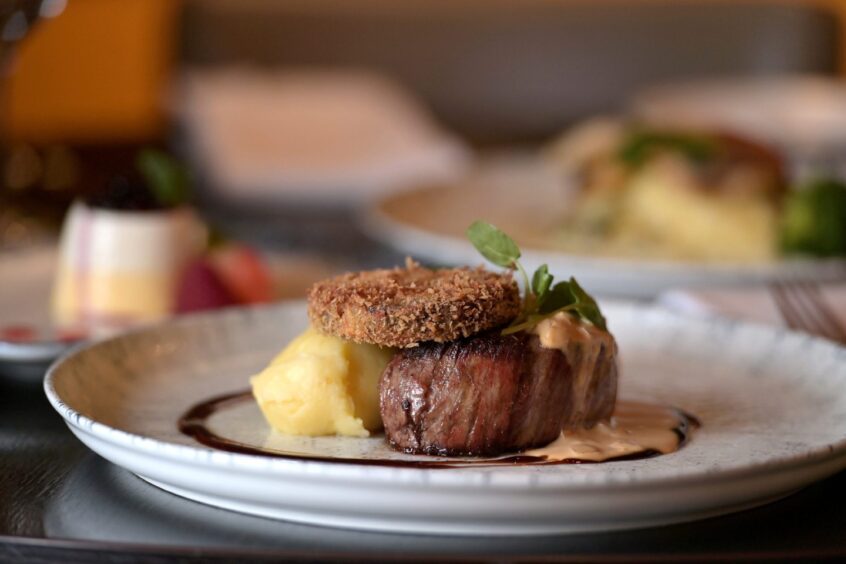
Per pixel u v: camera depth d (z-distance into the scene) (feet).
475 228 1.80
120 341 1.94
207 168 4.75
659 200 3.26
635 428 1.77
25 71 5.90
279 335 2.10
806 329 2.13
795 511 1.58
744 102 5.51
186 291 2.39
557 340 1.71
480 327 1.71
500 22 6.68
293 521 1.54
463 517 1.47
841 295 2.30
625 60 6.68
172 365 1.98
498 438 1.69
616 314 2.17
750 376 1.98
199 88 5.57
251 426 1.79
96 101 6.22
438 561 1.45
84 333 2.13
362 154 5.08
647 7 6.76
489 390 1.68
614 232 3.31
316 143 5.16
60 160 4.71
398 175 4.75
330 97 5.63
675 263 2.58
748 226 3.17
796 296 2.29
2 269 2.68
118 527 1.53
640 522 1.52
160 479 1.57
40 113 6.00
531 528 1.50
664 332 2.11
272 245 3.14
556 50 6.67
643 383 1.96
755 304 2.25
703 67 6.70
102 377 1.87
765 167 3.32
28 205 3.66
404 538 1.50
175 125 5.19
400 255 3.03
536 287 1.77
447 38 6.63
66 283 2.48
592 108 6.70
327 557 1.46
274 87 5.84
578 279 2.54
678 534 1.52
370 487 1.45
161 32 6.40
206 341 2.04
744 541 1.51
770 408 1.85
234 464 1.47
